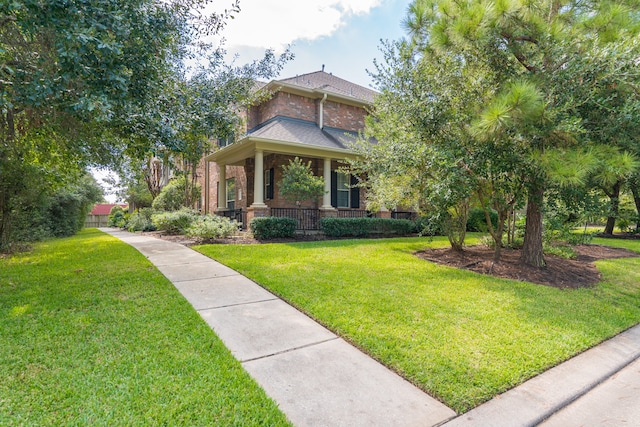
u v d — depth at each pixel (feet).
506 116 14.52
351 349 10.41
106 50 13.16
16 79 13.47
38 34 14.60
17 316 12.17
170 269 20.44
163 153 18.30
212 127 22.27
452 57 19.60
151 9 15.60
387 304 14.01
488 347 10.48
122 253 26.02
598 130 17.13
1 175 24.34
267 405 7.48
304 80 50.60
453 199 19.44
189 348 9.96
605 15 16.90
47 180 27.81
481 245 32.99
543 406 7.91
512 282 18.35
